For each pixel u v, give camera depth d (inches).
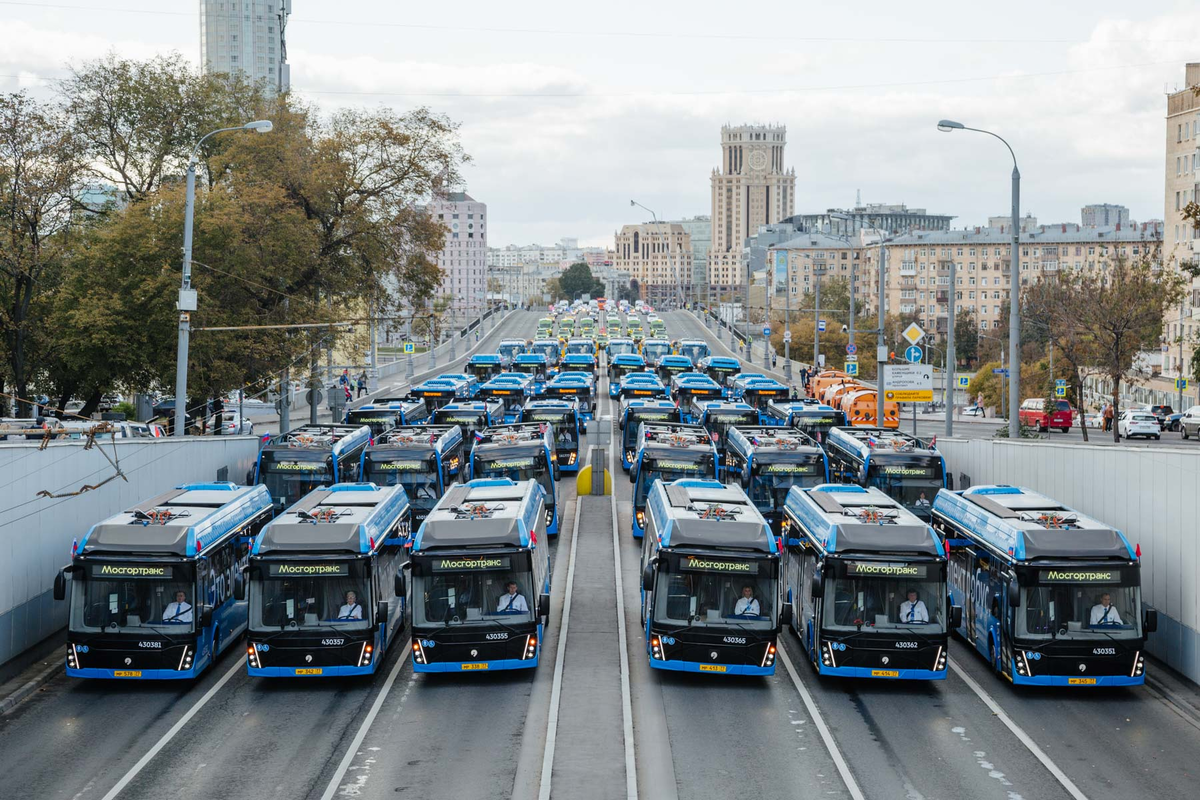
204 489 1110.4
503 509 994.7
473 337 5674.2
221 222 1991.9
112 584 907.4
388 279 3002.0
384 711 861.2
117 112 2442.2
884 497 1078.4
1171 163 4281.5
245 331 2126.0
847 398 2474.2
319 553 914.1
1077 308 2395.4
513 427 1642.5
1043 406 2982.3
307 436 1525.6
